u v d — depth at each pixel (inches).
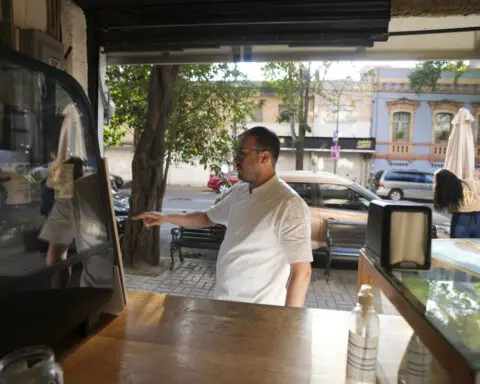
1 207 39.9
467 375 29.9
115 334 53.2
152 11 77.9
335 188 238.4
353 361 42.4
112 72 261.3
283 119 585.6
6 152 40.9
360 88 750.5
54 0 70.5
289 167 845.8
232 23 76.2
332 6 72.5
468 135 227.9
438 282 49.6
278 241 77.7
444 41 90.1
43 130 46.1
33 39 60.9
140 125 270.7
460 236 174.9
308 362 47.5
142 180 230.8
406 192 636.7
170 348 49.8
